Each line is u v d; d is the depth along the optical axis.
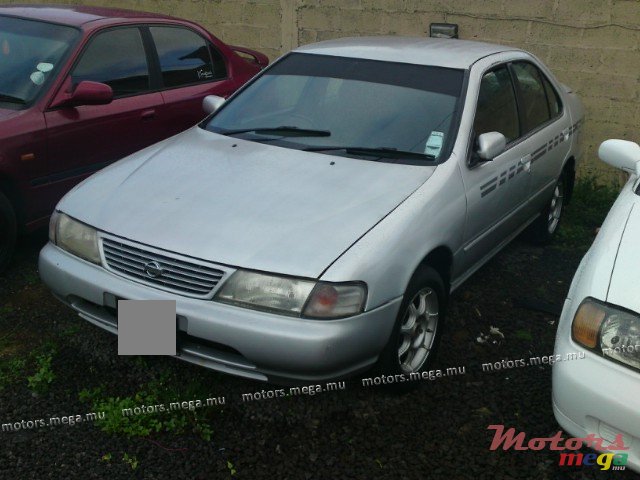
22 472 2.95
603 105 6.64
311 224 3.20
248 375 3.09
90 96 4.76
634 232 3.12
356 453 3.12
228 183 3.54
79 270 3.35
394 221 3.27
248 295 2.99
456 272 3.91
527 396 3.58
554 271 5.15
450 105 4.03
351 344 2.99
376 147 3.87
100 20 5.36
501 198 4.25
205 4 8.18
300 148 3.92
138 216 3.34
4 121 4.45
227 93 6.18
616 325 2.68
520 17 6.72
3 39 5.15
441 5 7.02
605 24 6.42
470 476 3.01
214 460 3.05
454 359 3.89
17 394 3.44
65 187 4.88
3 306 4.27
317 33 7.69
